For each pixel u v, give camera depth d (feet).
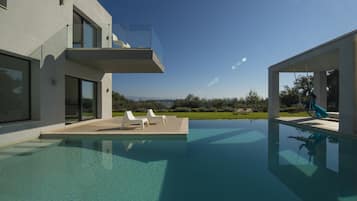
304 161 16.22
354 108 23.02
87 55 29.45
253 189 11.18
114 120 39.93
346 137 23.94
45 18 25.12
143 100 78.23
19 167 14.93
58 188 11.45
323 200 9.82
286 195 10.42
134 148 20.36
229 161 16.22
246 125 36.70
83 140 23.70
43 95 25.03
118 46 31.53
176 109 75.10
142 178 12.85
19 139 21.63
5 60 21.24
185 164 15.53
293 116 49.24
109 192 10.93
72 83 32.81
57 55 27.55
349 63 23.25
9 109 21.88
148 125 31.24
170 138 24.48
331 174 13.33
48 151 19.15
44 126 25.23
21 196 10.46
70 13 30.55
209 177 12.93
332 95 69.26
